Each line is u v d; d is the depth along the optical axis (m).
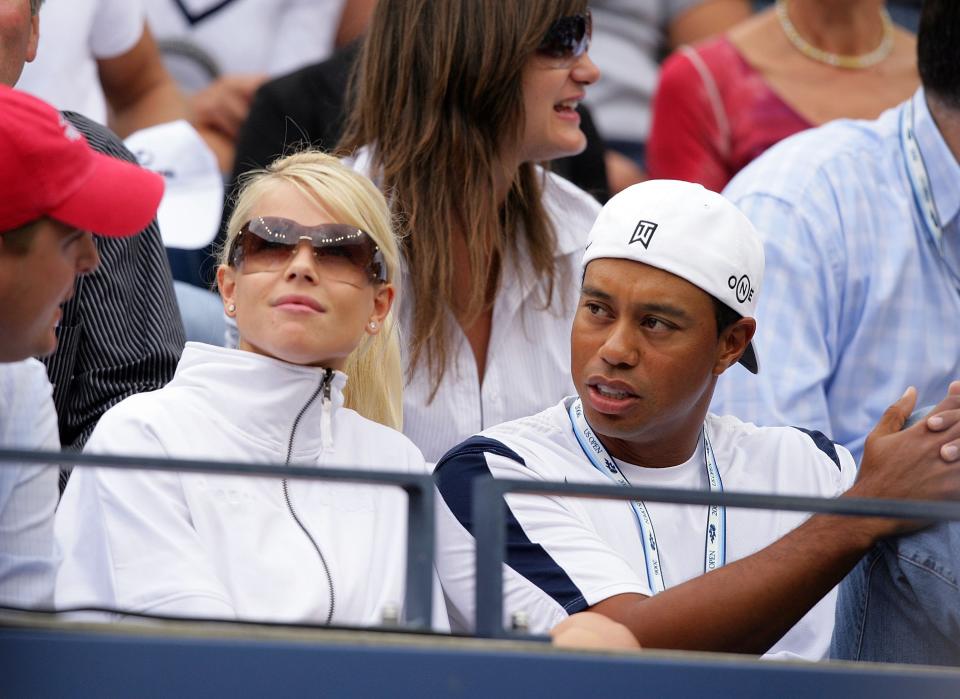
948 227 15.02
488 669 7.77
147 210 9.56
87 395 13.41
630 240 11.27
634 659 7.95
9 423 10.36
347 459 11.37
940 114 14.98
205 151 17.20
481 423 14.04
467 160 14.11
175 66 20.53
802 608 10.80
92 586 10.46
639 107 24.17
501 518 8.34
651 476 11.74
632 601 10.77
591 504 11.55
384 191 14.16
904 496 11.05
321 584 10.48
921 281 15.02
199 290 16.25
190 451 10.68
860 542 10.86
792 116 20.38
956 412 11.19
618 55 24.20
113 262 13.60
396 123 14.30
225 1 20.53
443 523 11.43
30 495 10.35
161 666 7.50
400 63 14.26
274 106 18.08
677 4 24.42
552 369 14.52
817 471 12.27
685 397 11.34
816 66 20.55
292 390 11.11
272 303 11.12
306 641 7.65
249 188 11.61
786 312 14.56
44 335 9.38
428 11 14.21
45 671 7.45
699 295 11.27
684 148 20.62
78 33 17.11
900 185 15.20
